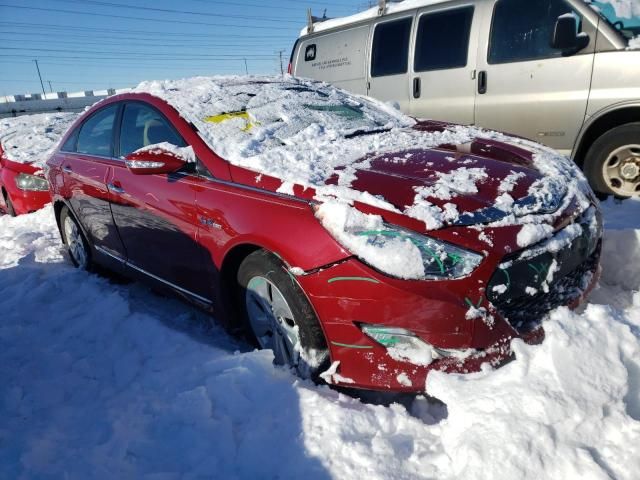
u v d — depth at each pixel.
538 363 1.84
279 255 2.24
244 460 1.90
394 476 1.74
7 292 3.80
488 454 1.67
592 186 4.50
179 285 3.02
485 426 1.74
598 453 1.64
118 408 2.26
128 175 3.25
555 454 1.63
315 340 2.21
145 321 3.03
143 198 3.06
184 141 2.92
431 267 1.95
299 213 2.22
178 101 3.18
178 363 2.58
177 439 2.03
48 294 3.71
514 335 1.98
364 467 1.77
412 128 3.45
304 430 1.96
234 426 2.07
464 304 1.92
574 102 4.48
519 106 4.87
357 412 2.01
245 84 3.62
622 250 3.03
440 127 3.49
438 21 5.53
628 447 1.63
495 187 2.27
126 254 3.50
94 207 3.66
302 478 1.78
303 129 3.11
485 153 2.75
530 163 2.68
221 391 2.22
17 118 7.97
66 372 2.64
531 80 4.75
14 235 5.36
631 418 1.70
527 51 4.79
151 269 3.25
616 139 4.27
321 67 7.07
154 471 1.89
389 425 1.99
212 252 2.61
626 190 4.32
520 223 2.08
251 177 2.51
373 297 1.97
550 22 4.61
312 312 2.20
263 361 2.37
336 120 3.32
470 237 1.98
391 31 6.04
